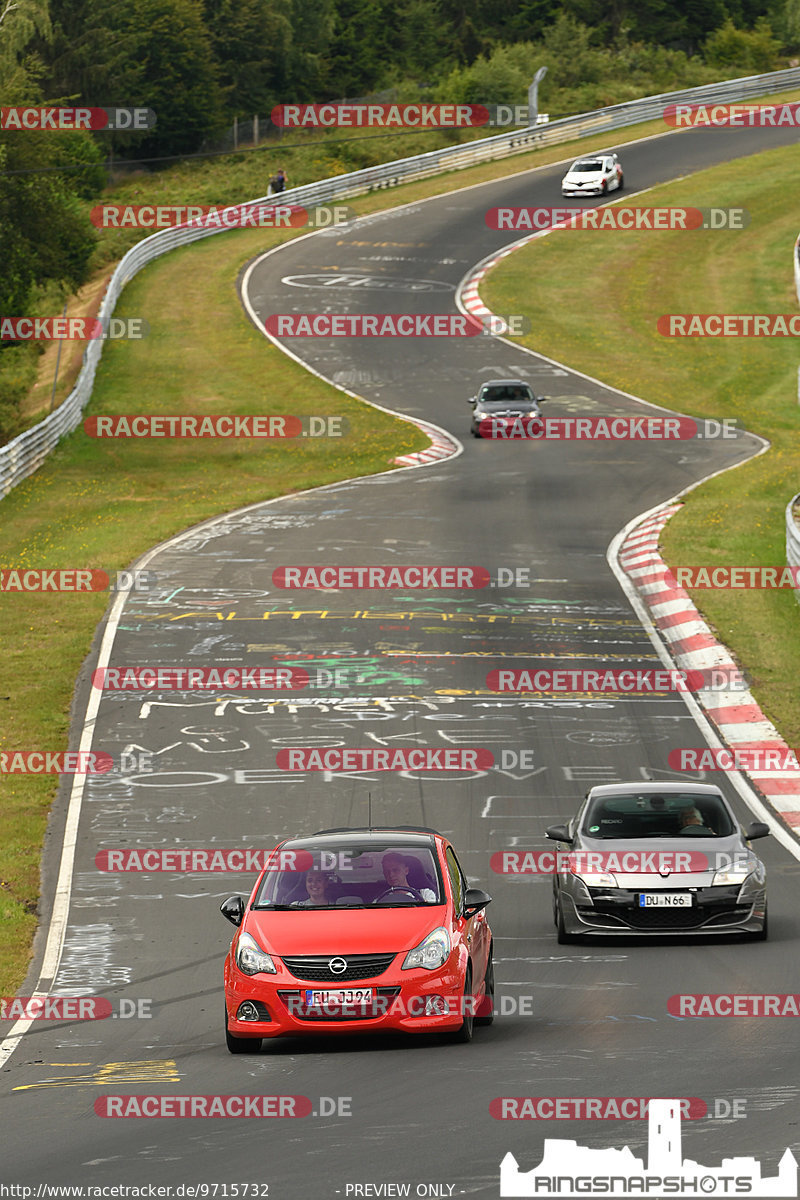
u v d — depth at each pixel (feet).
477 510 497.05
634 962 173.27
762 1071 120.26
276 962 140.46
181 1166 104.06
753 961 169.48
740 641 344.69
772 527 453.17
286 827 247.29
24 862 234.79
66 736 297.74
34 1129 118.93
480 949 149.18
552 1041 137.90
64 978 184.03
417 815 250.57
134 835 246.27
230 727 300.61
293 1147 106.63
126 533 474.08
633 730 293.64
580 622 369.71
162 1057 145.18
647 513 485.56
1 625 375.04
